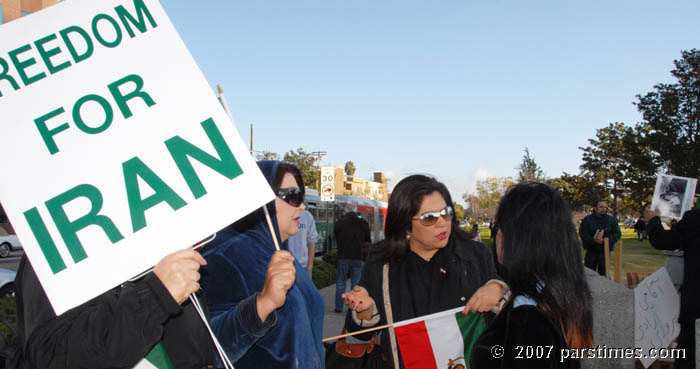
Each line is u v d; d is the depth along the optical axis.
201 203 1.61
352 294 2.55
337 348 2.61
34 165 1.50
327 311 9.08
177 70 1.69
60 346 1.32
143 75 1.66
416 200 2.56
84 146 1.55
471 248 2.79
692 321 3.78
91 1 1.67
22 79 1.55
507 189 2.05
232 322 1.80
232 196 1.64
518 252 1.85
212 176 1.64
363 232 8.96
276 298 1.76
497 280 2.51
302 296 2.17
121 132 1.59
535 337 1.68
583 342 1.80
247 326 1.77
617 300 3.91
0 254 20.75
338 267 9.01
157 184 1.58
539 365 1.65
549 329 1.69
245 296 1.96
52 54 1.60
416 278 2.64
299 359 2.00
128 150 1.59
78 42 1.63
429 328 2.51
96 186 1.53
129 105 1.62
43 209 1.47
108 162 1.56
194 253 1.48
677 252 4.88
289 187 2.23
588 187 31.17
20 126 1.52
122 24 1.68
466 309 2.39
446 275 2.64
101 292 1.45
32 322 1.42
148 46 1.68
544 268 1.80
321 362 2.22
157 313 1.35
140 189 1.57
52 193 1.49
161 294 1.36
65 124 1.55
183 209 1.59
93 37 1.65
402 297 2.59
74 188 1.51
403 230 2.66
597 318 3.90
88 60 1.62
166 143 1.62
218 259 1.98
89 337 1.31
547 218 1.85
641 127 27.98
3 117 1.51
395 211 2.63
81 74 1.61
